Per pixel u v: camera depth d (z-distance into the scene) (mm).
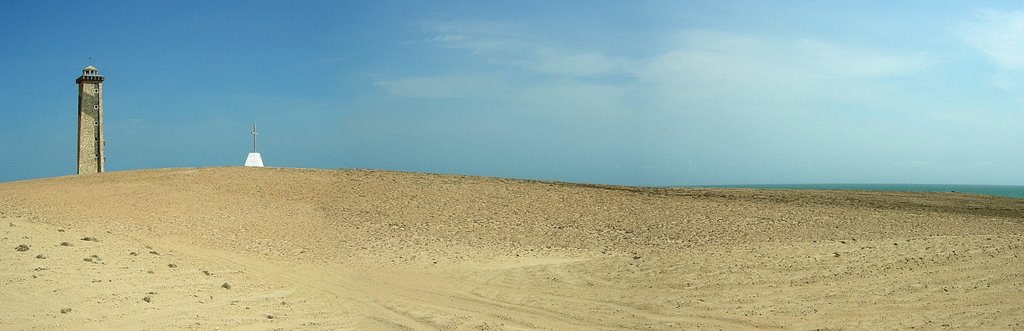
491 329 13555
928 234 25891
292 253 21859
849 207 33844
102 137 55062
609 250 23391
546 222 28859
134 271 15195
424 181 37938
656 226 28109
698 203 33812
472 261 21062
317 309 14562
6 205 29312
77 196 31797
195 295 14258
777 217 30078
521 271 19312
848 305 14711
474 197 33812
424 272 19359
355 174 39844
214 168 41344
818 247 20281
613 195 35656
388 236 25609
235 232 25406
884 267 17734
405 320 14141
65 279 13594
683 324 13844
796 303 15000
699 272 18094
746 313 14422
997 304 14320
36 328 11211
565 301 15930
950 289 15586
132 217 27484
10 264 13969
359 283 17641
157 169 41438
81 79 54031
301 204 31516
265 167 42469
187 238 23703
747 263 18719
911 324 13273
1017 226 28203
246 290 15430
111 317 12148
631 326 13820
